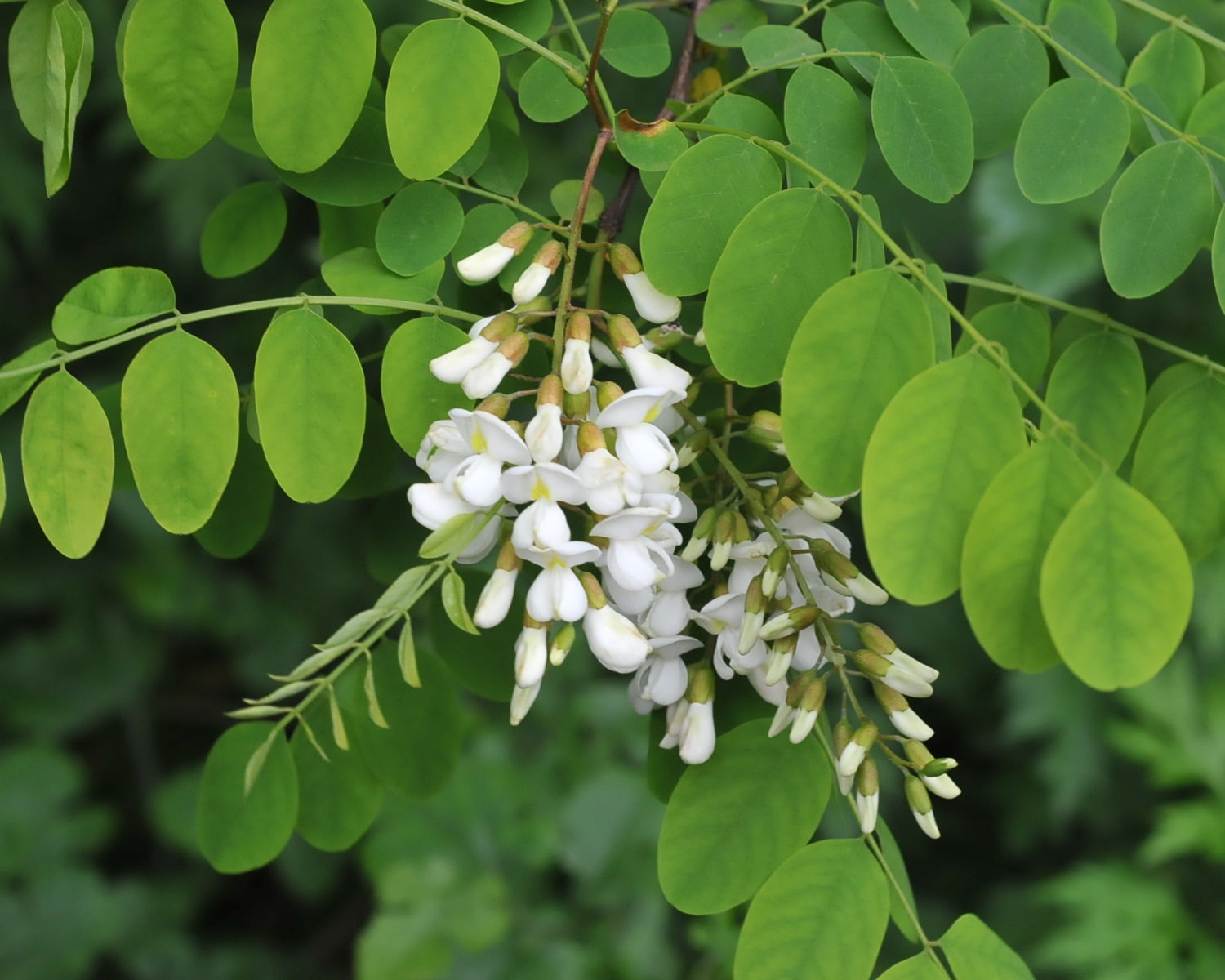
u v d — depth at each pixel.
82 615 1.53
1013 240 1.01
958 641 1.49
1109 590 0.65
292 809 0.72
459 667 0.73
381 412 0.74
